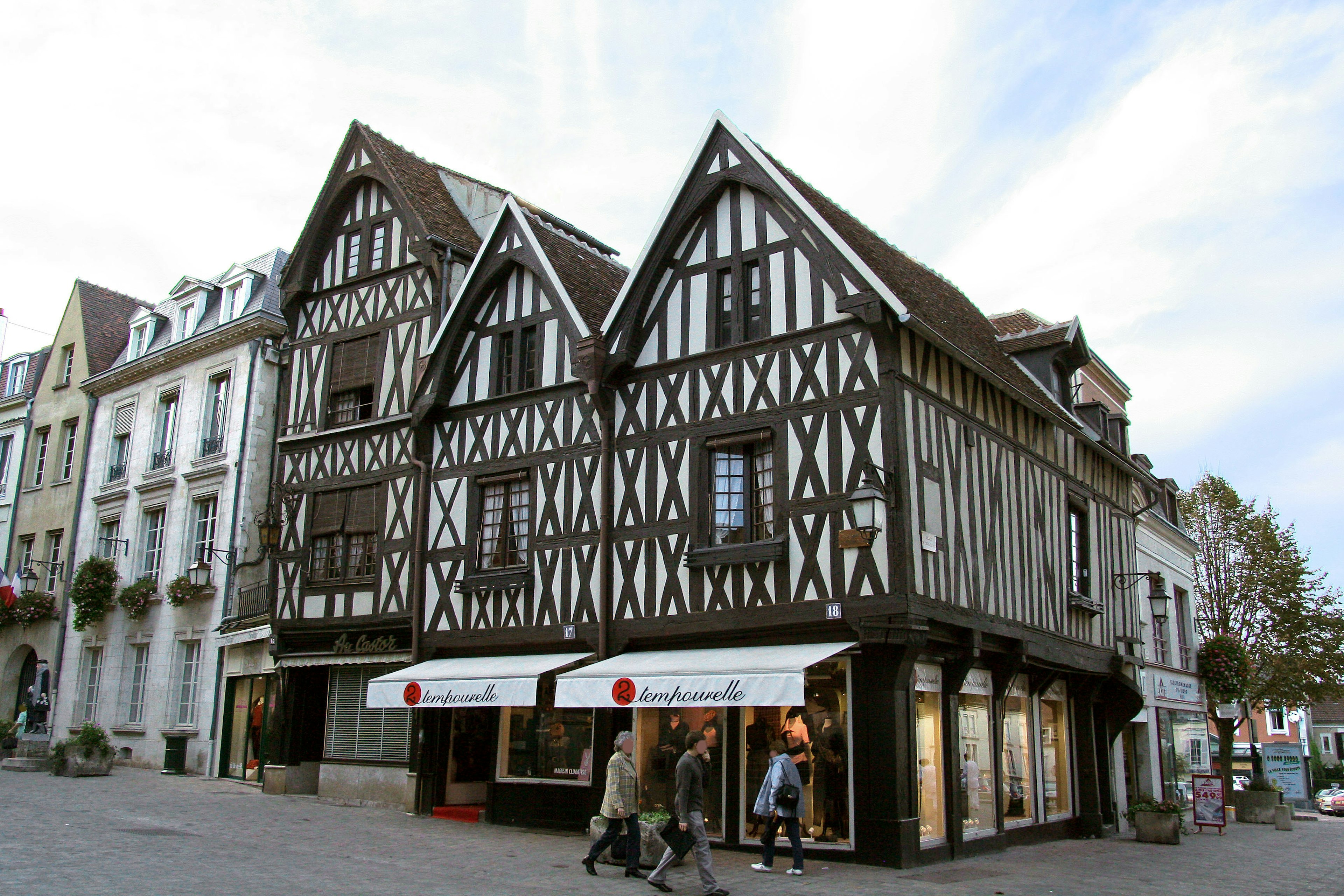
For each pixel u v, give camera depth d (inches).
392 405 643.5
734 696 406.9
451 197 705.0
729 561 462.3
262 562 756.6
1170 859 504.1
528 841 461.1
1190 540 944.9
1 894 275.6
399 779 592.1
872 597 419.8
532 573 540.1
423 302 648.4
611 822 369.1
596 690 447.5
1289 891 399.2
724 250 502.9
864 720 422.9
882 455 430.9
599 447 528.1
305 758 644.7
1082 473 646.5
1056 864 461.1
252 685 732.7
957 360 480.4
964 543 470.9
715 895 329.4
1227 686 901.2
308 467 676.7
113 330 1064.2
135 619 845.2
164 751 774.5
